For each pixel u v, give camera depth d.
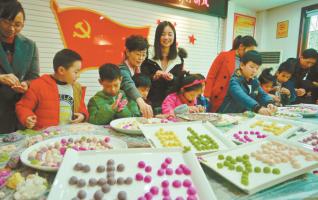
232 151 0.71
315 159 0.65
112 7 2.35
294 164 0.62
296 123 1.04
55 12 2.09
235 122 1.16
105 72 1.38
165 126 0.95
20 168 0.62
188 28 2.85
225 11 3.08
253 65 1.60
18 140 0.85
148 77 1.76
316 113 1.40
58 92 1.33
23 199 0.48
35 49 1.61
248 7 3.37
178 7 2.69
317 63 2.20
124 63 1.68
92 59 2.31
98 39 2.31
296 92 2.23
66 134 0.93
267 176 0.57
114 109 1.36
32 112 1.18
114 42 2.40
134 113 1.44
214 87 2.05
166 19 2.67
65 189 0.50
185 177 0.56
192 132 0.91
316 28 2.99
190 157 0.63
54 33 2.12
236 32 3.33
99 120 1.30
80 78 2.26
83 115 1.32
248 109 1.55
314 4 2.88
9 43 1.45
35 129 1.07
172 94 1.69
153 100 1.85
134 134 0.96
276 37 3.41
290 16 3.19
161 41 1.84
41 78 1.33
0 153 0.71
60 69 1.32
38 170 0.60
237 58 1.94
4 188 0.52
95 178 0.54
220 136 0.86
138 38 1.63
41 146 0.75
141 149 0.66
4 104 1.37
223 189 0.55
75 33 2.20
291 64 2.13
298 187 0.56
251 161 0.65
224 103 1.77
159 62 1.90
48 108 1.27
